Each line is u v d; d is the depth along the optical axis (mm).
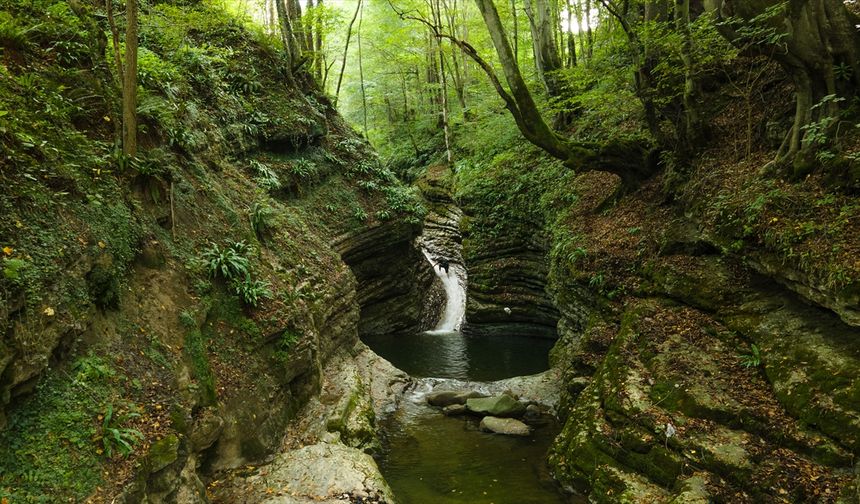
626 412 7559
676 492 6344
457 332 20109
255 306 8961
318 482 6797
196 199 9398
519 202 18906
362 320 18750
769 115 10234
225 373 7734
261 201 12242
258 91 16938
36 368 4910
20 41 7371
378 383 12414
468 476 8180
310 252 13062
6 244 5141
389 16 30484
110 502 4902
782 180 8398
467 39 27156
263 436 7871
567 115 20484
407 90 36281
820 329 6996
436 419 10852
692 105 10945
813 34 7652
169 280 7605
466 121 28094
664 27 10984
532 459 8766
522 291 18344
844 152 7547
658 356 8289
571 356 11461
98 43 8477
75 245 5988
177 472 5895
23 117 6473
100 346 5949
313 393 9883
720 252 9242
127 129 7602
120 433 5402
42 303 5172
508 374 14414
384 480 7551
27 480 4516
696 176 10820
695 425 6891
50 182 6172
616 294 10836
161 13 12328
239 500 6504
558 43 24875
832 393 6172
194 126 11406
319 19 19953
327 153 18328
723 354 7848
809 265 6910
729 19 8211
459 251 23781
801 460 5996
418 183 30547
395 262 19656
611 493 6887
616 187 14305
